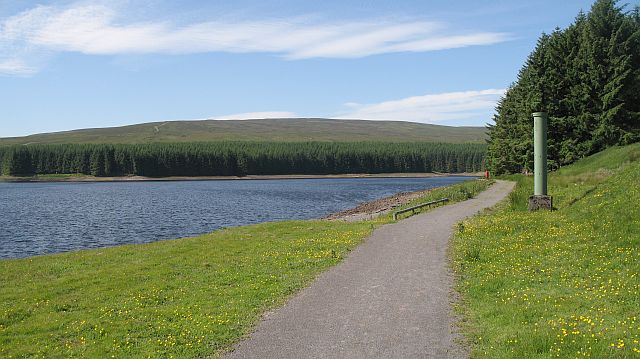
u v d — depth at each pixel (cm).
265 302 1417
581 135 5156
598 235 1861
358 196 9294
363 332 1134
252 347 1083
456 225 2703
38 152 18900
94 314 1377
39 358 1073
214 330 1198
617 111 4859
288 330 1175
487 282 1481
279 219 5516
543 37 6069
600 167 3956
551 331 1034
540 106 5306
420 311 1264
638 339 955
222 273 1820
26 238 4256
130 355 1073
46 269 2105
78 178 18162
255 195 9744
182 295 1541
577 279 1416
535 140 2895
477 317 1190
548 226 2258
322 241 2453
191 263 2044
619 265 1480
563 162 5188
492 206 3588
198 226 4962
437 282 1539
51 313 1408
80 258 2359
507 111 7512
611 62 4944
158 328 1230
